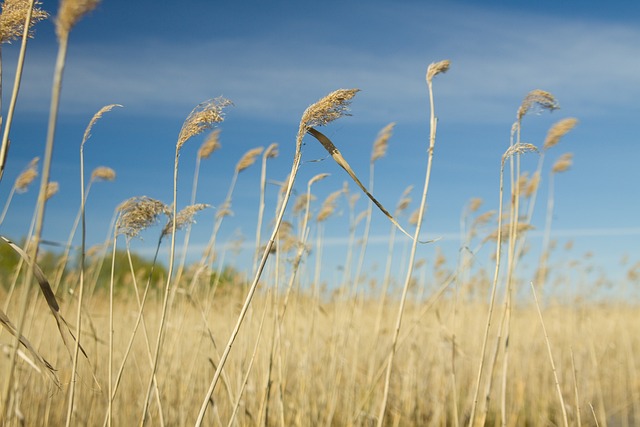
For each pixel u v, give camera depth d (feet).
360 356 13.71
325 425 11.37
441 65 6.95
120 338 11.19
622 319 20.03
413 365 12.86
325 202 11.46
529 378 15.14
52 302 5.21
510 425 12.65
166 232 6.98
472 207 12.51
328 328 13.43
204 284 11.82
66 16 4.01
